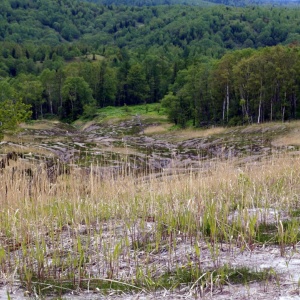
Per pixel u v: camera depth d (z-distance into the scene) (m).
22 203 8.34
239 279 5.37
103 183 10.55
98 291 5.27
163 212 7.77
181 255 6.30
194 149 29.39
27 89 82.00
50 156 18.95
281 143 30.73
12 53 133.25
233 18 168.00
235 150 28.62
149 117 67.56
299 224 7.39
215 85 54.59
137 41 163.38
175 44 150.75
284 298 4.77
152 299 4.96
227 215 7.68
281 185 10.10
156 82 93.94
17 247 6.93
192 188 9.30
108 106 89.25
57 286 5.42
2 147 20.92
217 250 5.99
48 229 7.38
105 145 29.28
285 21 158.50
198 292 5.05
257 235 6.95
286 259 5.94
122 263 6.13
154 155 24.00
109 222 7.54
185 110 58.72
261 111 50.94
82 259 6.13
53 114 86.19
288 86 47.62
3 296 5.25
